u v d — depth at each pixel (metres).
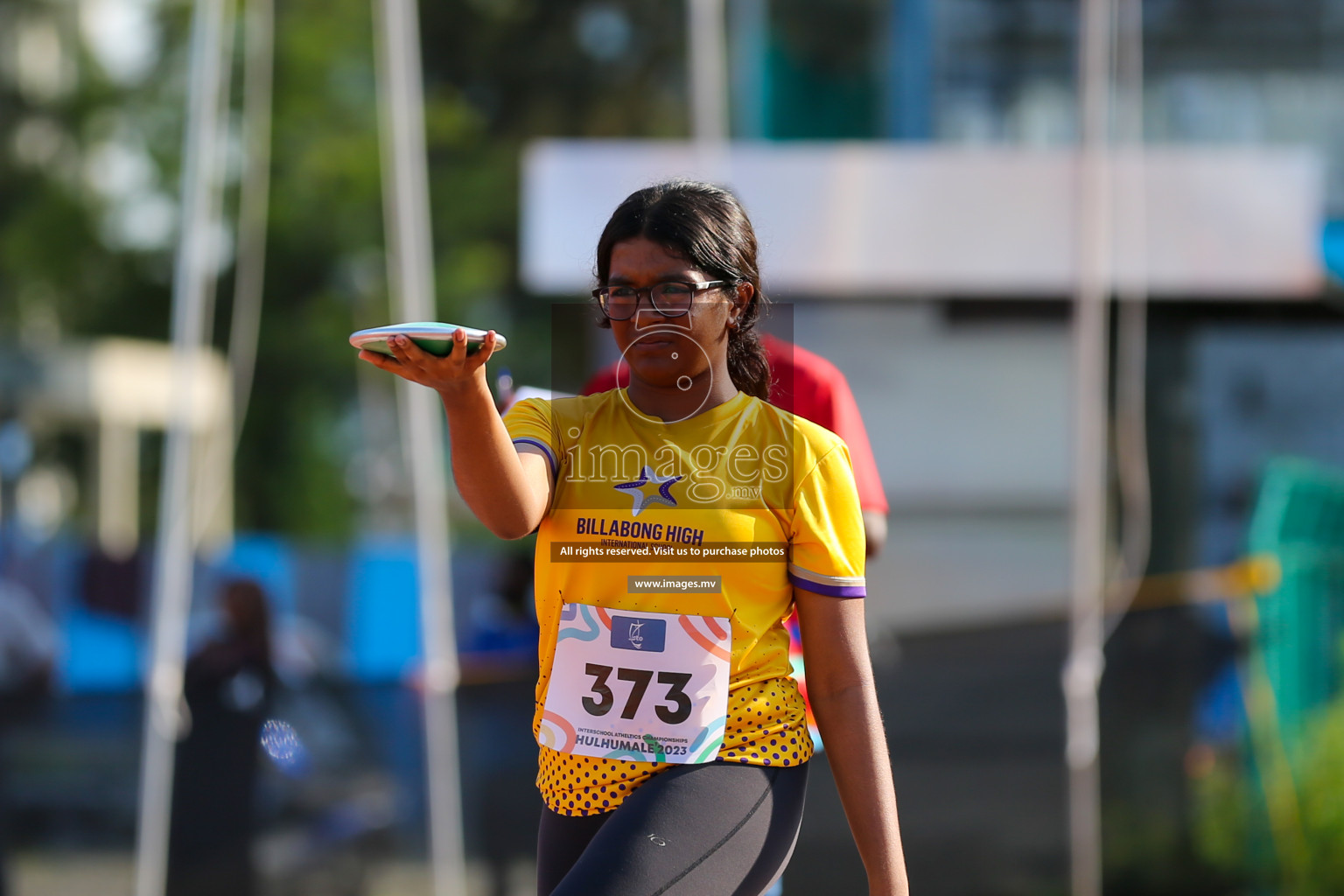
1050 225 18.70
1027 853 16.22
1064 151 18.89
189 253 16.97
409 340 4.43
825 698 5.51
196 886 16.69
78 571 17.77
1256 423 18.94
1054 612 17.03
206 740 16.98
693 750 5.22
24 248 42.06
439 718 17.22
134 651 17.64
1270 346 19.06
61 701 17.48
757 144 22.08
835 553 5.41
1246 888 16.19
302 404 40.34
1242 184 18.56
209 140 17.09
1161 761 16.67
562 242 18.78
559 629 5.44
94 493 38.91
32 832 17.20
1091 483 16.27
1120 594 17.47
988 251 18.73
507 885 16.92
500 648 17.64
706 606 5.30
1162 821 16.45
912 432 18.91
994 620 17.06
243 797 16.89
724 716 5.26
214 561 17.56
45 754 17.41
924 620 17.50
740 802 5.14
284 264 39.81
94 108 43.12
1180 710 16.88
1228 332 19.12
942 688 16.75
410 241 18.12
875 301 18.92
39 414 38.28
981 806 16.36
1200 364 19.11
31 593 17.72
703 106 18.80
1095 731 16.78
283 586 17.58
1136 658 17.03
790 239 18.77
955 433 18.89
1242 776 16.52
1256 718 16.80
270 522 39.34
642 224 5.37
